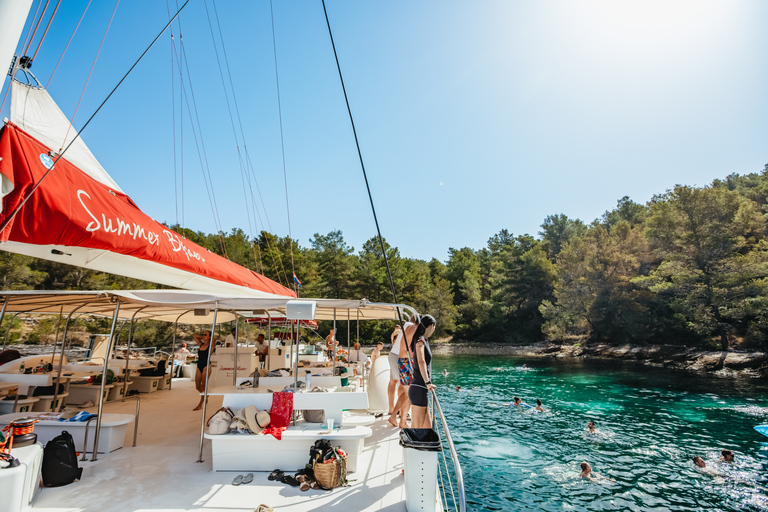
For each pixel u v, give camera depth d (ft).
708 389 80.18
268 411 16.78
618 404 68.28
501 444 46.06
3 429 14.03
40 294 16.12
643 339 136.46
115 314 17.69
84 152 15.97
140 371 35.94
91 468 16.01
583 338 161.48
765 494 32.19
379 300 204.85
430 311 205.57
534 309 192.85
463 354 175.11
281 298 17.65
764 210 142.82
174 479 14.99
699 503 30.78
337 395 17.12
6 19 6.28
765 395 72.95
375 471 15.93
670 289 123.03
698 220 121.08
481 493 32.42
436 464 12.61
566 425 54.80
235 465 15.83
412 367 15.58
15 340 86.89
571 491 32.89
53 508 12.60
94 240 13.28
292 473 15.61
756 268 104.53
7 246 11.60
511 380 97.81
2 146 10.43
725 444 45.68
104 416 19.16
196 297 17.40
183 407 28.02
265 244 216.95
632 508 29.96
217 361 28.81
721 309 107.86
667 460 40.52
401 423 21.47
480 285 245.86
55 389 24.32
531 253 203.51
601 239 163.43
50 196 11.48
